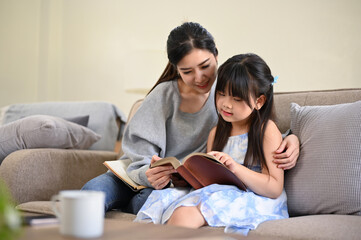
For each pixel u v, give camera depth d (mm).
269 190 1272
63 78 4246
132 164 1495
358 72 2918
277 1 3197
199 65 1415
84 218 678
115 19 4008
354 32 2936
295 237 959
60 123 1922
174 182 1408
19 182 1592
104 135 2350
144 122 1608
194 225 1104
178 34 1428
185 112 1632
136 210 1388
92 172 1904
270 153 1332
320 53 3045
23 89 4312
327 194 1235
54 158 1732
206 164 1203
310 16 3084
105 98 4031
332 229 964
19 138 1814
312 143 1331
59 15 4289
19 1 4391
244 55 1383
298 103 1598
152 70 3244
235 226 1087
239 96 1315
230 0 3381
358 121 1257
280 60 3176
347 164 1218
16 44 4375
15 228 511
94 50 4109
